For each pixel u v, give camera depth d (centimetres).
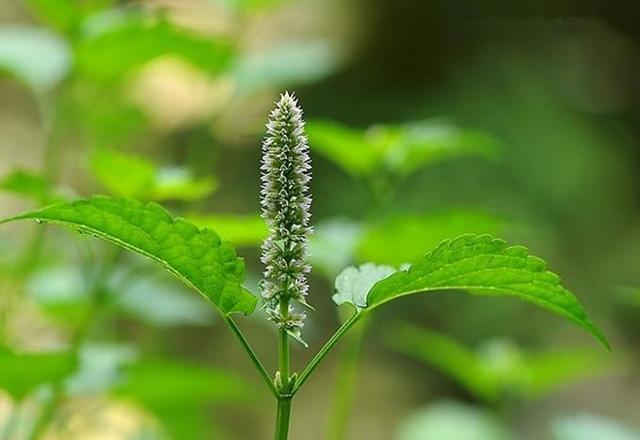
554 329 1592
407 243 574
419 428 783
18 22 1603
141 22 631
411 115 1788
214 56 678
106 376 545
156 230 272
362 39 1844
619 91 1853
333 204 1677
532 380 742
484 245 281
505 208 1636
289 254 278
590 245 1659
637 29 1873
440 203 1631
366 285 312
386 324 1623
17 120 1625
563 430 626
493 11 1877
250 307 280
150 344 938
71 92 745
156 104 1503
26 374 481
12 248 772
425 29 1847
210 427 765
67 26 686
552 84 1814
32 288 686
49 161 740
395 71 1848
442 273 290
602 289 1634
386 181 684
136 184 521
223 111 839
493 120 1741
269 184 279
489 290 300
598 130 1772
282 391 274
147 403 627
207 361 1498
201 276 280
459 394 1535
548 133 1722
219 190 1667
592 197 1688
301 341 275
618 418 1437
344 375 589
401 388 1532
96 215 269
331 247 616
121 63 674
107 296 627
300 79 802
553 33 1889
